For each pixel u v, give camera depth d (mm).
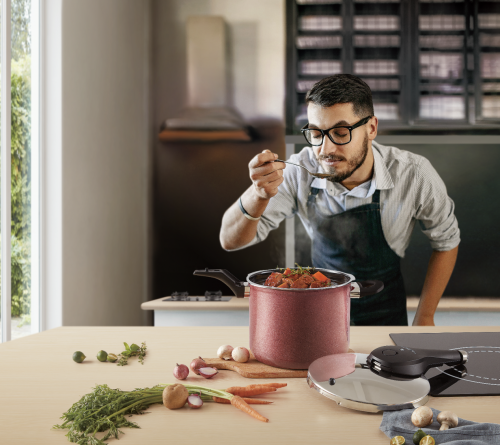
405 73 2463
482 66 2445
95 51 2033
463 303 2475
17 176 1591
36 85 1707
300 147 2600
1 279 1488
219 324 2035
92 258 2012
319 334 653
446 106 2463
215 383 646
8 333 1514
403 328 960
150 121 2646
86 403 535
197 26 2617
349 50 2488
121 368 707
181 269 2635
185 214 2633
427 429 483
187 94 2623
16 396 601
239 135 2609
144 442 482
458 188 2490
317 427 516
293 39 2518
